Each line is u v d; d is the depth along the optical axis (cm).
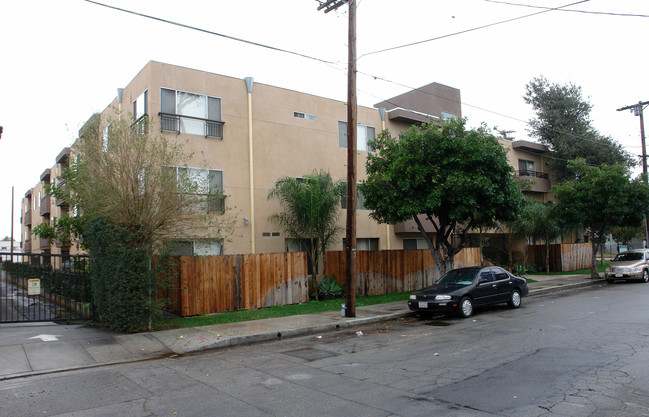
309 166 1941
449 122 1502
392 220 1570
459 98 2942
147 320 1097
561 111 3566
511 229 2311
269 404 563
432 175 1469
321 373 711
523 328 1052
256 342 1007
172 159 1166
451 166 1456
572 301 1543
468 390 592
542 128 3569
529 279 2320
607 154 3306
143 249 1083
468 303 1286
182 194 1135
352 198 1290
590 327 1023
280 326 1116
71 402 592
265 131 1820
